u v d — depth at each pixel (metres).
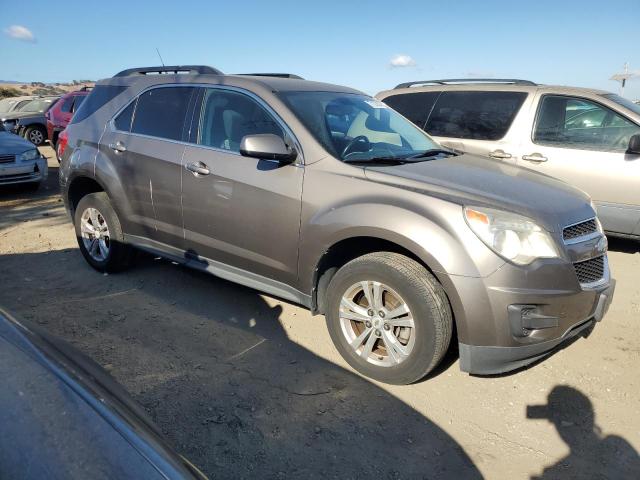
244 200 3.64
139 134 4.44
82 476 1.28
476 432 2.81
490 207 2.90
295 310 4.23
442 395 3.12
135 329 3.88
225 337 3.78
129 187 4.45
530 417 2.93
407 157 3.73
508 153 5.98
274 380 3.24
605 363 3.48
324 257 3.34
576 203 3.24
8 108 19.70
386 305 3.14
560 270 2.87
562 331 2.95
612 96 5.71
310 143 3.47
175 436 2.69
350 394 3.11
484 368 2.92
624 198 5.42
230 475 2.45
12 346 1.72
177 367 3.36
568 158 5.66
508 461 2.60
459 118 6.41
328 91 4.20
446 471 2.52
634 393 3.15
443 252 2.84
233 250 3.82
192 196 3.97
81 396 1.56
